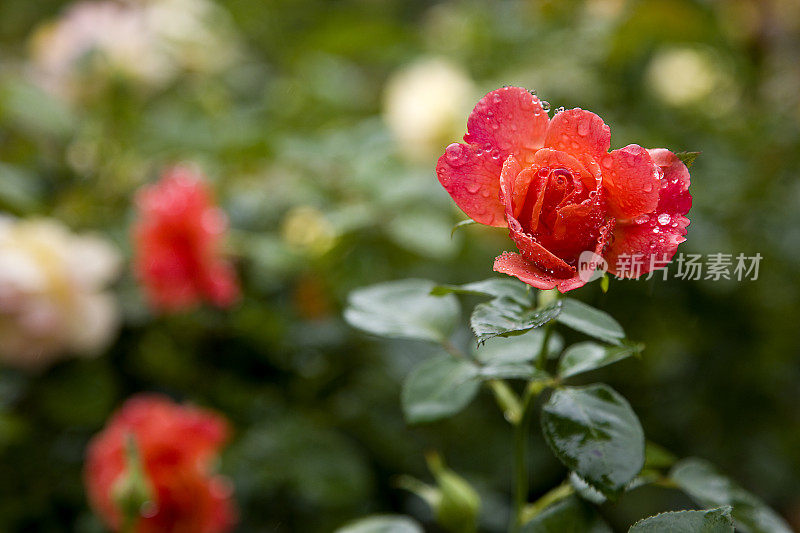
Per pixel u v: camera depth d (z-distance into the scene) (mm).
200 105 1115
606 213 459
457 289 481
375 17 1793
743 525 528
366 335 932
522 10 1414
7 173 889
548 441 479
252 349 908
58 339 806
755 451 1103
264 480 799
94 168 1038
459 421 976
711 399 1104
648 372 1095
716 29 1214
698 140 1195
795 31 1412
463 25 1369
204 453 708
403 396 552
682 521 463
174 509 696
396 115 1022
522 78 1163
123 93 1079
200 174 918
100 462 696
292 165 960
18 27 1644
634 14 1170
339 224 793
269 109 1211
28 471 833
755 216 1091
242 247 884
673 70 1274
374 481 913
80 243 827
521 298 470
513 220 441
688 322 1077
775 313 1105
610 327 490
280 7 1719
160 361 888
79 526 798
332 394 924
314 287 893
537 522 514
